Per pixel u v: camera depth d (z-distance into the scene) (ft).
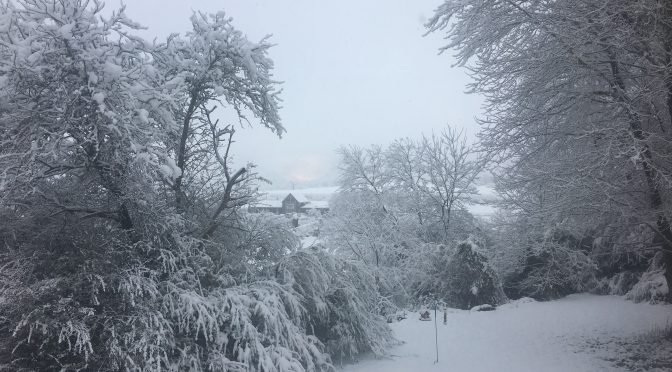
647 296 45.16
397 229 66.74
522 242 56.18
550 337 34.81
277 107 28.09
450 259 53.93
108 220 22.70
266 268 27.81
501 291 52.80
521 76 31.55
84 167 20.65
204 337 22.21
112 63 19.20
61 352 17.85
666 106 28.02
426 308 51.47
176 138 26.23
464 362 28.94
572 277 56.08
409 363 28.94
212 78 25.80
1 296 17.52
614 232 33.32
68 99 18.79
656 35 25.20
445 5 32.53
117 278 19.60
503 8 30.48
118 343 18.24
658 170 25.23
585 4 27.71
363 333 29.66
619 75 28.04
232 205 27.02
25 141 19.02
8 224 20.30
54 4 18.56
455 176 68.95
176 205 25.75
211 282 24.22
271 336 23.27
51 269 19.47
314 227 73.51
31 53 18.54
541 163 32.17
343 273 30.22
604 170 27.25
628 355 28.27
